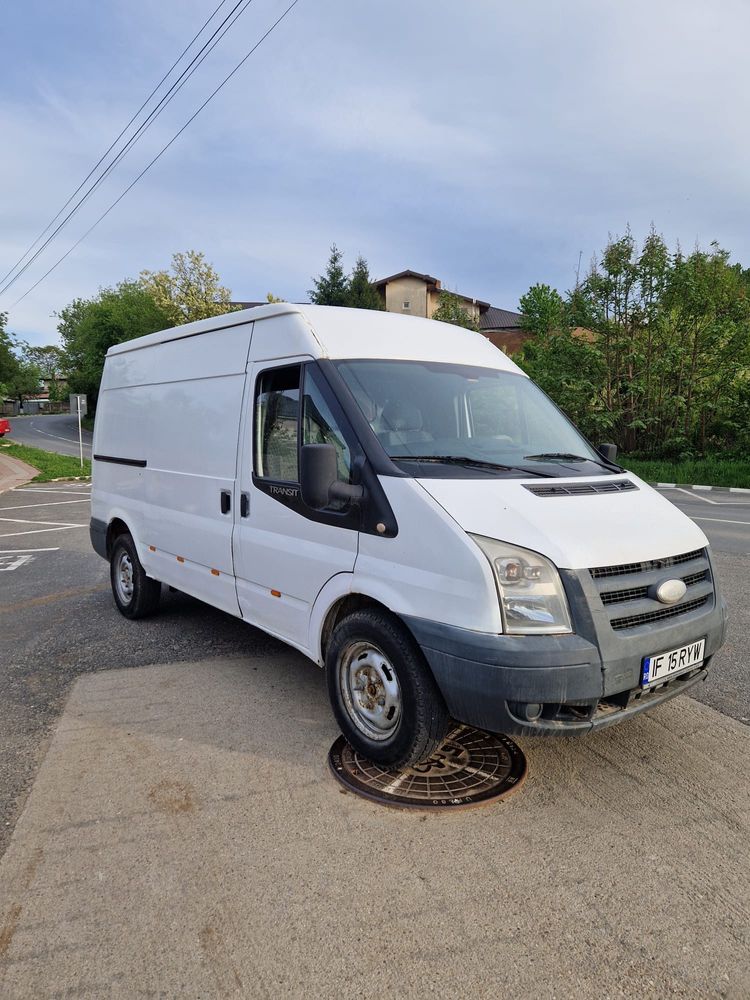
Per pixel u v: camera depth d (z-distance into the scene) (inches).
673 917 94.1
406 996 81.6
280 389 156.5
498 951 88.3
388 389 144.8
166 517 207.3
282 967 86.0
